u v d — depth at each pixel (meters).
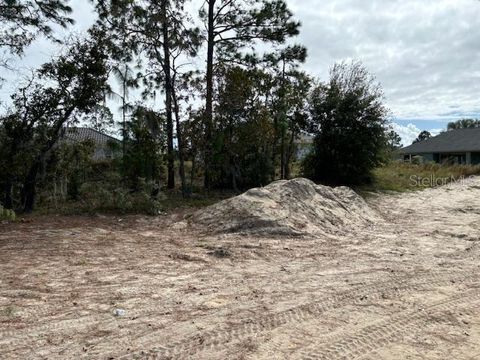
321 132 19.62
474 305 5.54
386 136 19.88
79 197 14.75
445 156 44.91
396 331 4.73
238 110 16.20
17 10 13.14
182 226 10.94
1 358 4.06
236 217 10.52
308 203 11.62
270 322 4.95
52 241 9.17
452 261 7.80
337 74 19.78
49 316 5.09
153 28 15.59
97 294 5.88
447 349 4.32
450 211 14.43
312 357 4.13
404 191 19.44
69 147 15.65
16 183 14.43
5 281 6.38
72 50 13.84
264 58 17.55
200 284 6.37
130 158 14.86
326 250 8.67
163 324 4.88
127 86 16.14
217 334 4.61
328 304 5.54
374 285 6.34
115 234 10.05
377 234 10.45
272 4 16.88
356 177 19.69
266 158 17.42
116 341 4.44
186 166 17.91
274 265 7.50
